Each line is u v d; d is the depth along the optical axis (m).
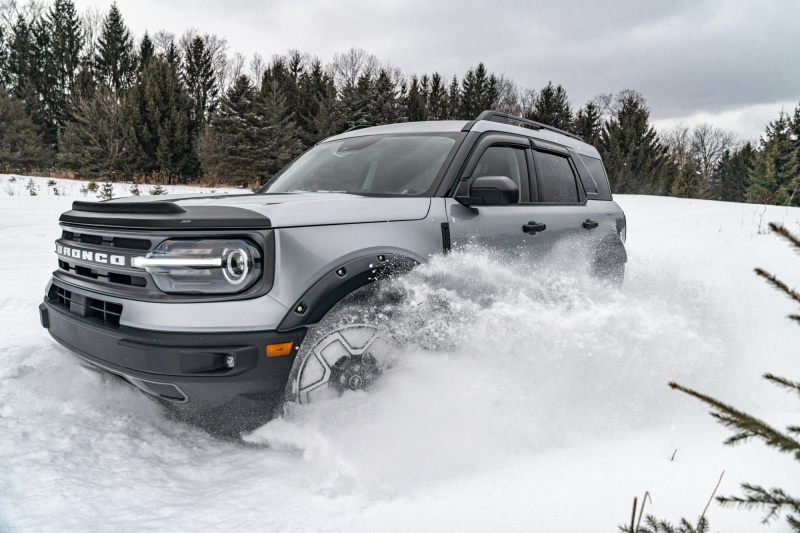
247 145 31.36
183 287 2.12
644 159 52.56
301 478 2.08
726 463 2.04
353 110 41.94
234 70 67.69
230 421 2.25
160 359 2.05
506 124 3.83
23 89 40.91
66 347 2.53
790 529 1.56
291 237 2.25
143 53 55.62
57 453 2.17
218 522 1.75
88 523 1.71
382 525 1.72
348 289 2.37
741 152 66.38
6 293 5.18
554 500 1.84
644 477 1.97
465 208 3.00
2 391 2.71
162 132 31.12
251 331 2.08
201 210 2.28
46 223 11.17
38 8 51.16
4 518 1.72
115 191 22.66
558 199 3.97
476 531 1.67
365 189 3.22
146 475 2.07
